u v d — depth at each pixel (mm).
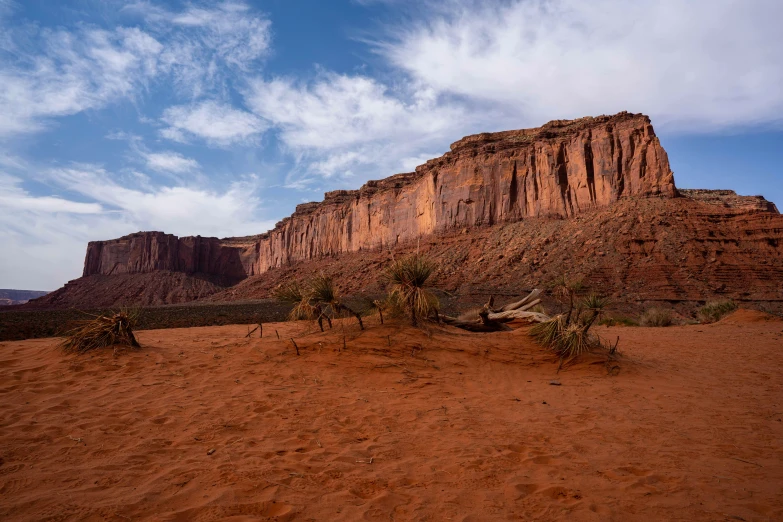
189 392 6699
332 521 3152
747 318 20875
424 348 8789
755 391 7379
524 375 8414
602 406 6461
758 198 119875
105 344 9031
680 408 6348
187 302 130125
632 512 3322
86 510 3188
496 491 3678
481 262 65938
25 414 5453
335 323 10211
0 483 3615
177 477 3811
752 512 3318
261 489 3627
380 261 90750
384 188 110250
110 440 4691
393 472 4055
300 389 7031
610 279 48500
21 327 30422
